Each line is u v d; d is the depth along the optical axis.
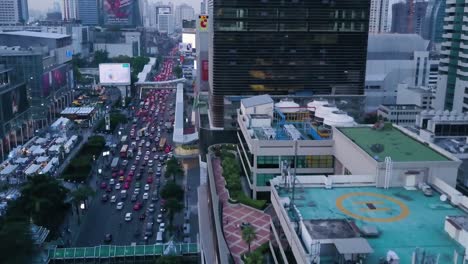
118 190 193.50
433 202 89.62
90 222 164.75
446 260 67.69
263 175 135.50
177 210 154.25
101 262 138.12
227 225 114.12
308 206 86.06
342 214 83.06
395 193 94.06
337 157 132.00
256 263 87.62
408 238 74.44
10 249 123.88
